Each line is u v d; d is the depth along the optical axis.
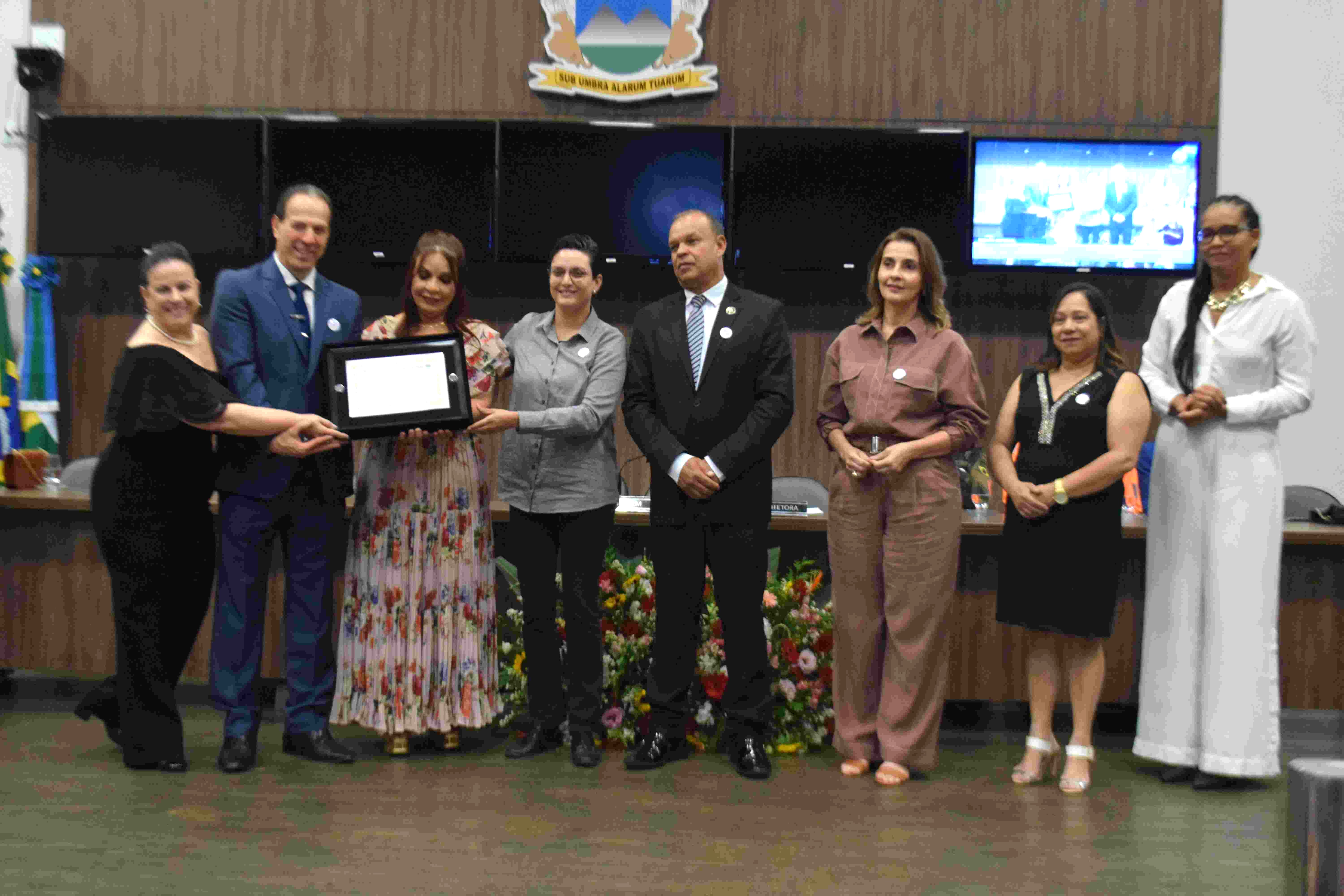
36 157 5.57
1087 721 3.26
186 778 3.13
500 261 5.33
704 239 3.27
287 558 3.31
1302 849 1.37
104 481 3.15
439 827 2.72
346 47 5.54
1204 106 5.50
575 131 5.32
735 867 2.48
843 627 3.34
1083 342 3.30
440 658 3.29
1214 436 3.34
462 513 3.33
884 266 3.29
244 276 3.24
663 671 3.30
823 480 5.53
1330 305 5.56
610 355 3.41
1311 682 3.75
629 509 3.90
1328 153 5.52
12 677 4.51
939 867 2.52
